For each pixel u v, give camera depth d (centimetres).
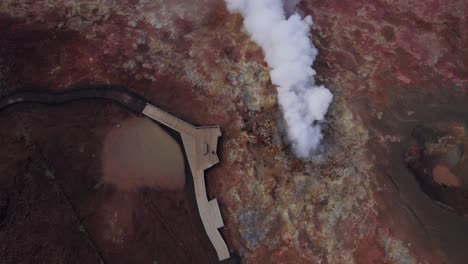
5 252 2527
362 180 2945
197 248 2731
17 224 2622
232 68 3394
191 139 3048
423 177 2970
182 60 3416
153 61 3394
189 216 2816
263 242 2766
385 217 2808
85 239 2642
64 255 2562
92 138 2986
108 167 2886
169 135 3069
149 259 2656
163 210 2805
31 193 2736
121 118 3095
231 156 3031
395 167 3019
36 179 2792
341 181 2939
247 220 2828
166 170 2936
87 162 2889
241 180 2942
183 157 3000
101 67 3322
